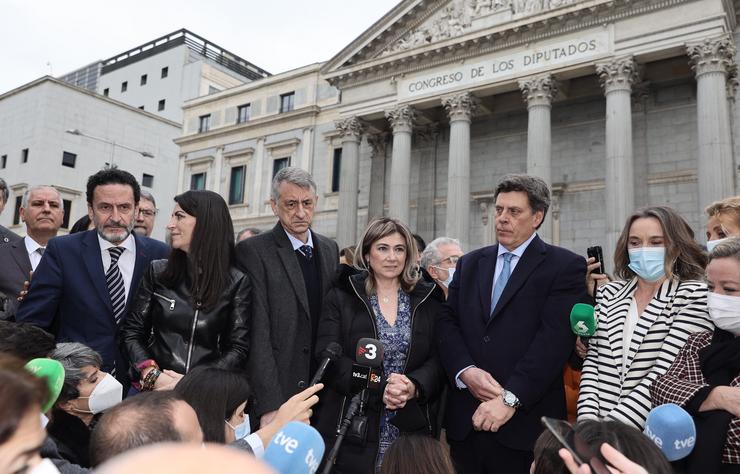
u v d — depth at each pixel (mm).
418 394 4777
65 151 44125
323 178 35219
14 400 1492
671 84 25938
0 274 6965
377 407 4738
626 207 22016
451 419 5055
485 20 26766
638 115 26422
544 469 2691
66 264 5391
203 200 5047
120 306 5484
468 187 26453
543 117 24547
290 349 5219
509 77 25641
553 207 28031
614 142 22609
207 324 4918
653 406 4027
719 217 5070
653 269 4469
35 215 7262
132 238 5793
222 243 5039
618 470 2225
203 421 3770
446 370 4961
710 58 21375
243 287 5156
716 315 3891
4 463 1439
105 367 5254
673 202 25125
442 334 5121
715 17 21453
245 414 4719
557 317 4719
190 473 639
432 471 3539
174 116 59375
